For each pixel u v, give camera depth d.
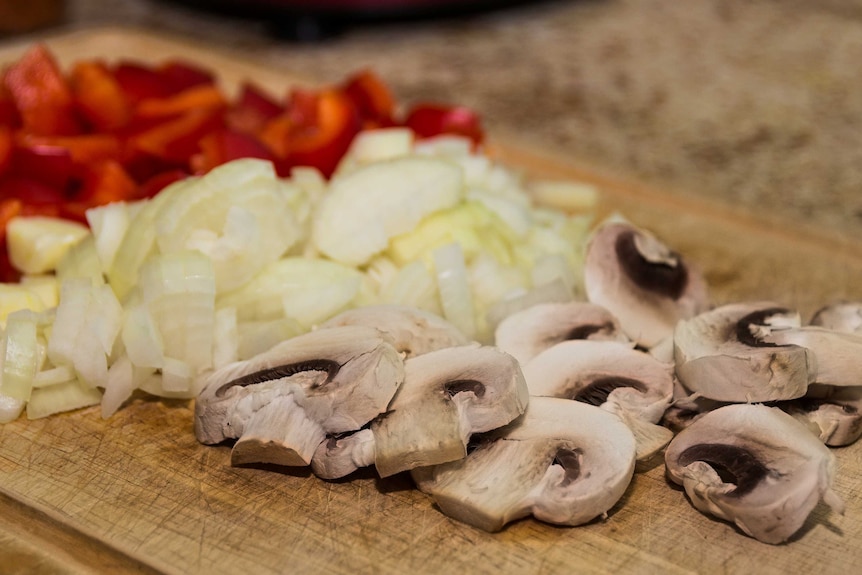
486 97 0.72
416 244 0.46
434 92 0.73
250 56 0.78
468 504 0.38
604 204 0.53
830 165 0.61
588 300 0.45
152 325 0.42
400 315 0.43
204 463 0.41
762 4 0.95
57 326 0.42
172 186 0.45
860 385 0.40
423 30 0.86
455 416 0.38
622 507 0.39
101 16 0.85
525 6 0.92
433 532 0.39
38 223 0.47
